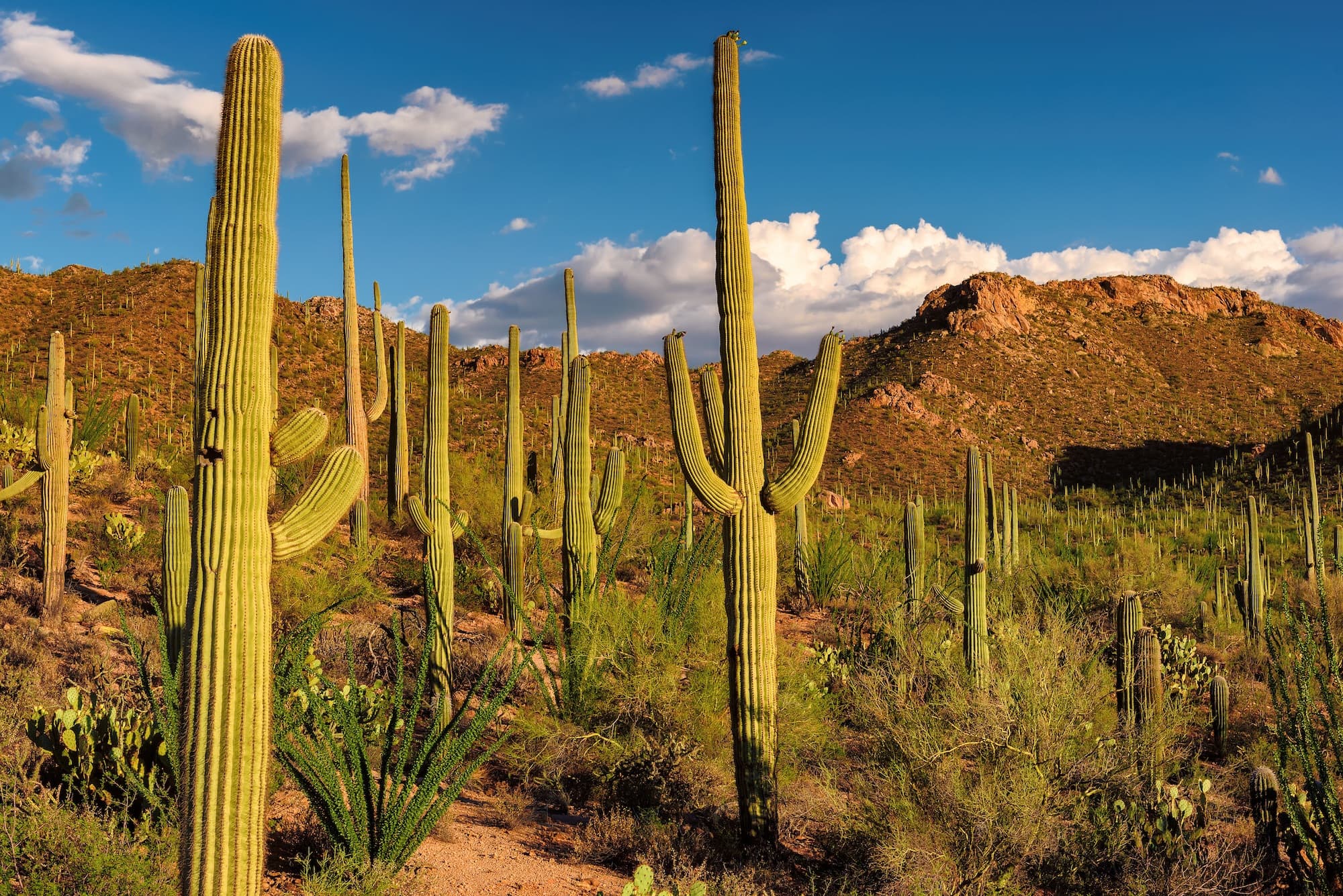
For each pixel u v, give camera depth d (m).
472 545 16.59
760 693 7.18
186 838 3.65
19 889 4.45
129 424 18.72
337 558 14.41
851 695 9.05
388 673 9.89
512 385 14.26
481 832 7.14
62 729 5.89
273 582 11.74
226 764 3.67
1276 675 4.84
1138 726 8.34
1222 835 7.43
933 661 8.01
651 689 8.73
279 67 4.13
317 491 4.07
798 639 13.70
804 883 6.69
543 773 8.41
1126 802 7.32
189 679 3.71
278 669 5.95
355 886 5.31
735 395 7.28
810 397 7.38
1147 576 20.34
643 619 9.65
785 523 19.84
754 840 7.12
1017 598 12.94
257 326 3.88
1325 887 4.69
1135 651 8.96
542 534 13.20
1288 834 6.65
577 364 11.27
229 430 3.78
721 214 7.43
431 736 6.05
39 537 13.41
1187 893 6.47
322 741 6.09
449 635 9.35
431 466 9.45
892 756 7.15
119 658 9.36
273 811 6.66
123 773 5.60
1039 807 6.70
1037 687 7.40
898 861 6.24
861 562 16.81
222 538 3.74
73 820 4.95
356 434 17.84
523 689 10.20
